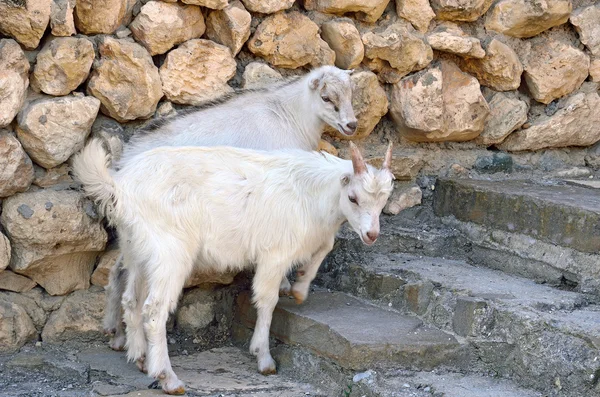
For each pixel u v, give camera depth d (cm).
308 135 512
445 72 584
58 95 465
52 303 486
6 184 451
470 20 587
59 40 458
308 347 459
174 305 437
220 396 430
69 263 484
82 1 464
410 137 589
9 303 470
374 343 428
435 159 602
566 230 488
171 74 497
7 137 450
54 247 470
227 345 520
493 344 437
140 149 472
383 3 553
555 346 412
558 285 491
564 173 622
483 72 595
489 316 443
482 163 609
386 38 555
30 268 469
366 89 555
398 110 573
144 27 482
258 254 455
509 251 523
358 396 418
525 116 603
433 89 569
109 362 469
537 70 603
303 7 552
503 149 618
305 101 506
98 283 497
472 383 422
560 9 592
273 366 466
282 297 500
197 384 447
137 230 431
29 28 447
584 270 477
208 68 507
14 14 443
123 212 432
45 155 462
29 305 480
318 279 545
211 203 443
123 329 486
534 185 573
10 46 444
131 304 444
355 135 566
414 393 408
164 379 429
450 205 577
